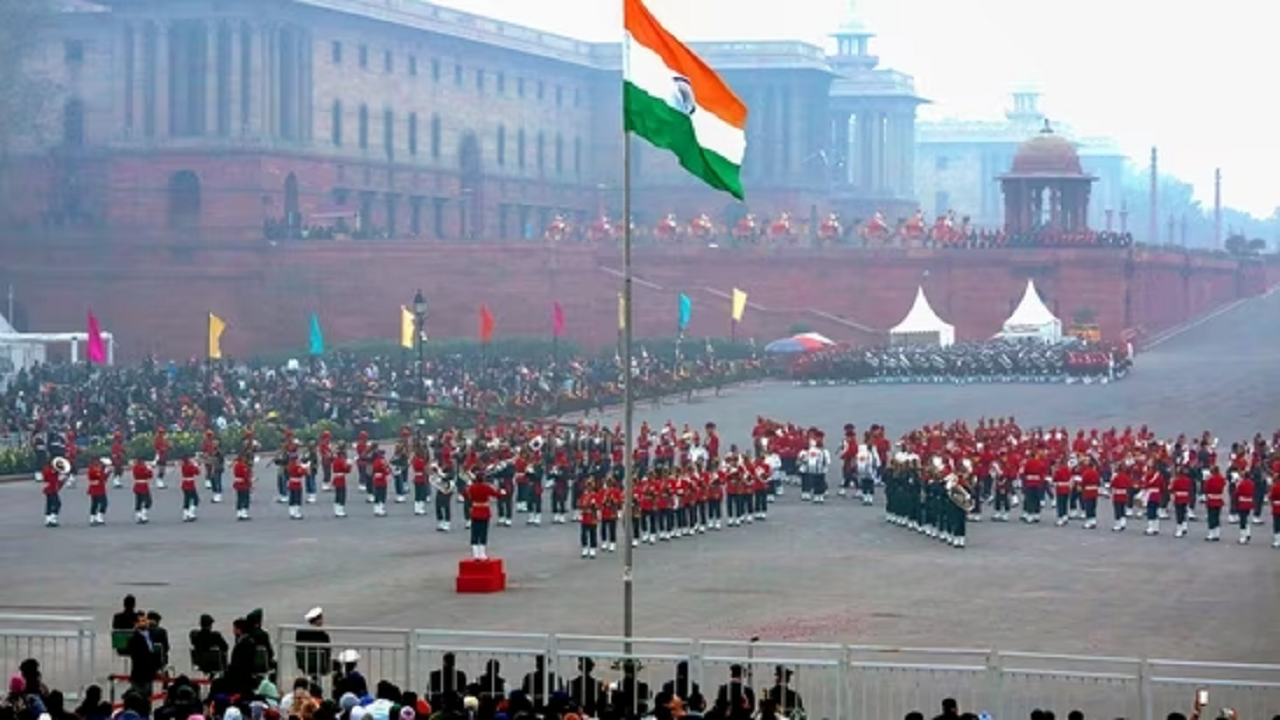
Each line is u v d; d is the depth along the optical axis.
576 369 144.75
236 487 84.50
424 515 86.75
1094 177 193.00
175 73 184.75
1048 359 147.00
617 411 132.88
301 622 56.56
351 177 196.50
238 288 181.00
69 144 185.38
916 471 81.44
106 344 145.62
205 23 183.50
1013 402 132.62
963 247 177.00
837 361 150.62
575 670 48.25
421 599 61.25
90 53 185.62
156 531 80.19
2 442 111.38
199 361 154.00
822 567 69.38
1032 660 50.81
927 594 62.53
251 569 68.31
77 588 63.62
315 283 180.50
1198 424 120.00
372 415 121.12
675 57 49.41
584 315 179.88
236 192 182.12
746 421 124.69
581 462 86.81
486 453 84.88
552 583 65.00
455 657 45.78
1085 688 47.38
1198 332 186.62
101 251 182.12
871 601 60.97
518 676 47.44
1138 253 180.12
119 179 183.75
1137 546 76.12
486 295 180.00
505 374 143.25
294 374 138.12
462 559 69.44
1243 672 48.28
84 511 87.44
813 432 94.31
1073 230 183.50
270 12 184.38
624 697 39.09
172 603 60.50
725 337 176.00
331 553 72.88
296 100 188.62
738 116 49.38
